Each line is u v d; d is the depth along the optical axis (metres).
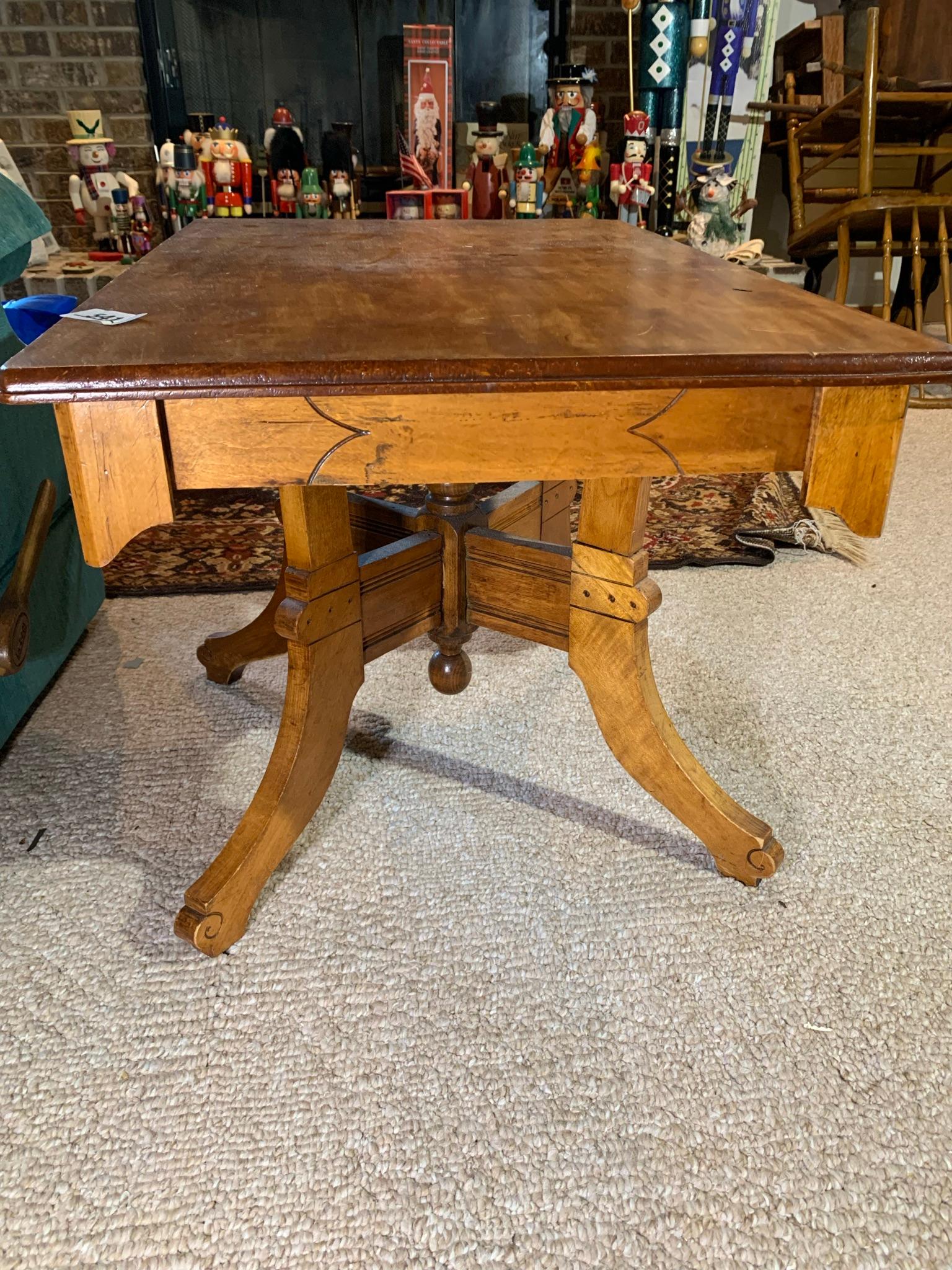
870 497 0.73
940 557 1.94
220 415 0.67
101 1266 0.70
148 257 1.06
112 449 0.66
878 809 1.19
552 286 0.91
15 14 3.11
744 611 1.71
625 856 1.12
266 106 3.36
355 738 1.34
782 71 3.43
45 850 1.12
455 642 1.22
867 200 2.71
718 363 0.65
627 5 2.78
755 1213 0.73
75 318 0.75
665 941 0.99
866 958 0.97
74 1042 0.88
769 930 1.01
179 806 1.20
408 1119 0.81
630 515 0.94
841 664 1.54
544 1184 0.75
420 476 0.71
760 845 1.03
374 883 1.07
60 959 0.97
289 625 0.94
